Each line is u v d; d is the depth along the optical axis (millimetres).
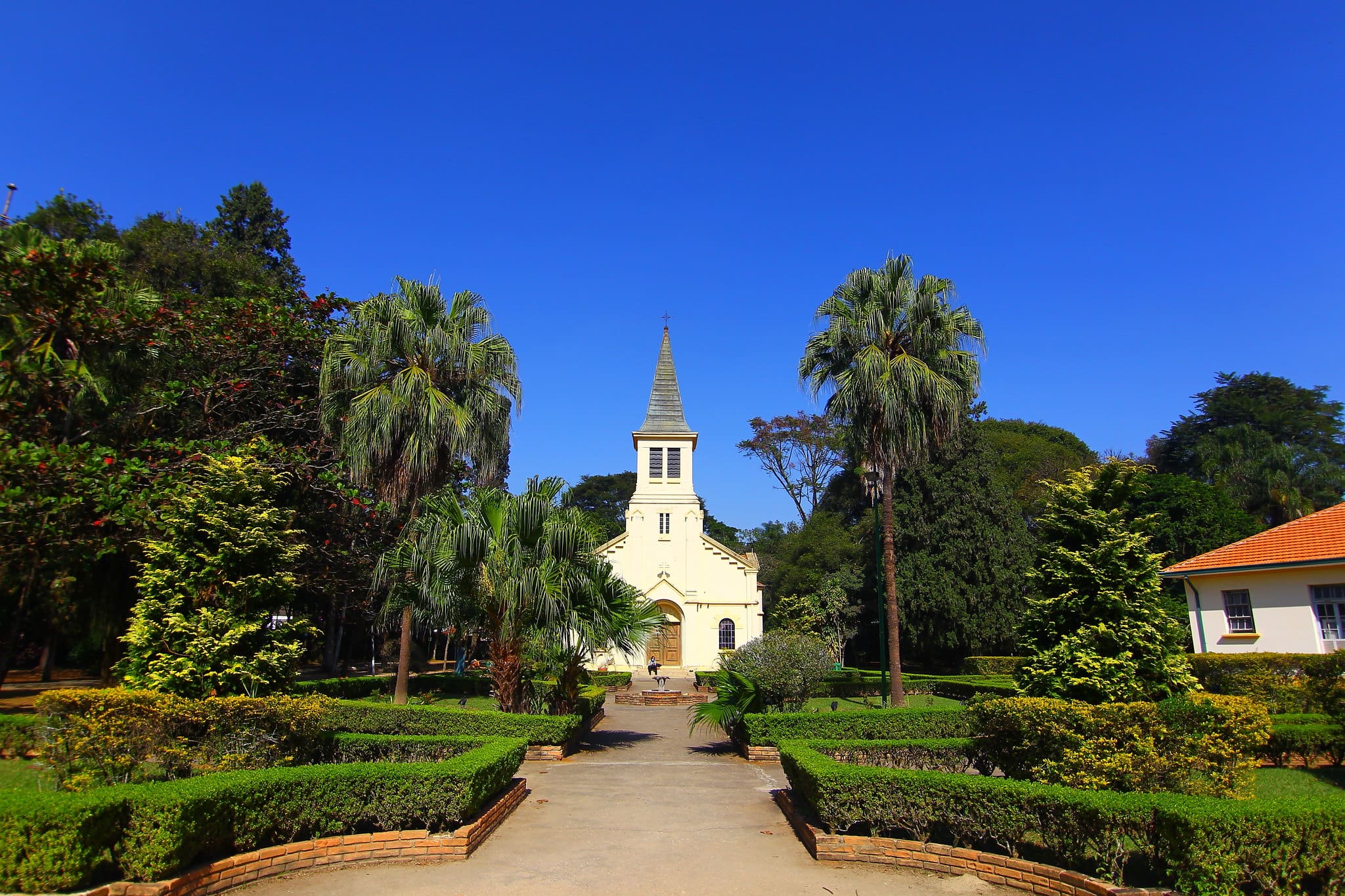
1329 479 48344
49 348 15414
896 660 20141
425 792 8688
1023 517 47125
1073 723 8906
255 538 11852
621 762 15828
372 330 20094
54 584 16734
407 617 21062
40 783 10008
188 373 21203
